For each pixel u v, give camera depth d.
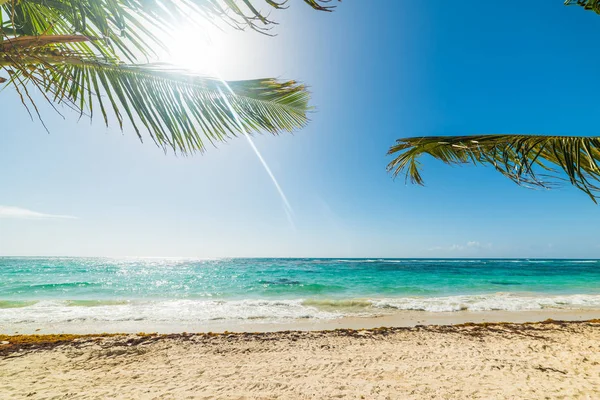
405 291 19.00
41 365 5.54
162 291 18.92
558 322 8.88
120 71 1.98
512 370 5.23
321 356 6.06
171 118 2.16
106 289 19.84
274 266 50.28
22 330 8.65
